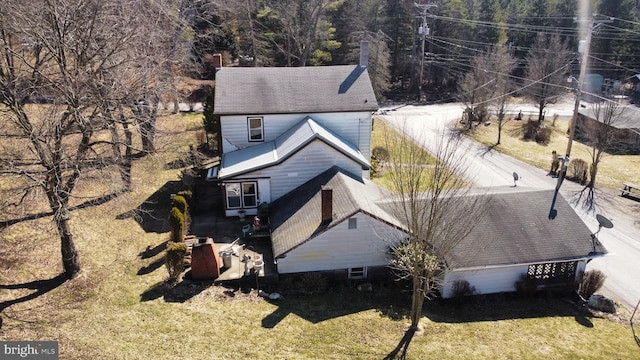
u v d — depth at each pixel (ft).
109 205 74.18
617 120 123.75
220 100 82.43
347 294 60.34
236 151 83.56
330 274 63.16
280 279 61.77
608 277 68.59
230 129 82.69
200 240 60.85
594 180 102.68
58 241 63.72
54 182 51.72
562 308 60.85
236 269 61.93
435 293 61.77
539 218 66.03
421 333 52.75
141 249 65.16
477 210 62.18
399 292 61.77
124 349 45.57
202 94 147.02
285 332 50.78
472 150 124.67
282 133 84.58
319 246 61.31
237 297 56.90
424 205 54.80
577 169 105.40
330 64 187.21
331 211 61.46
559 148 131.13
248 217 77.71
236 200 77.20
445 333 53.52
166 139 91.50
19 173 48.19
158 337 47.88
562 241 63.52
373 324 53.78
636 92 206.08
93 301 52.85
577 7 213.87
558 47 171.73
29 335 46.21
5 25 50.55
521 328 55.77
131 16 64.28
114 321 49.78
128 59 59.93
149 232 70.03
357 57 172.76
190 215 75.51
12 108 49.67
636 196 96.12
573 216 66.80
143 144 88.22
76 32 52.85
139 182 86.89
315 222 63.46
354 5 185.47
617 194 98.02
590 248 63.26
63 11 51.11
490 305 60.75
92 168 54.08
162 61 77.77
